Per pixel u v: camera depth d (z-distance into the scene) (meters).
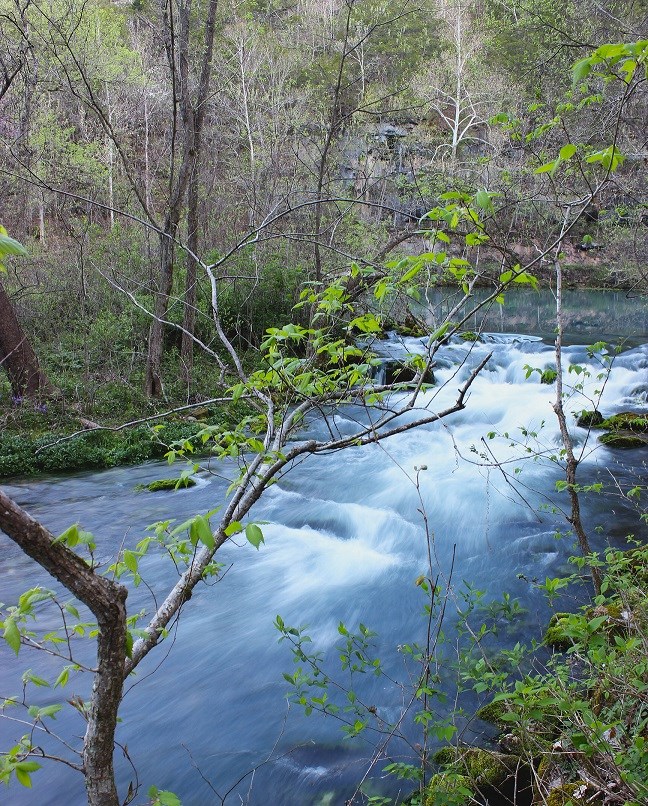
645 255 14.51
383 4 16.62
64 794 4.49
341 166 21.97
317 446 2.63
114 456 11.83
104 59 24.33
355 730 3.60
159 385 14.04
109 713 1.86
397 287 3.10
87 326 16.91
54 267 18.31
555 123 4.04
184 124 13.18
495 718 4.59
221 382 3.21
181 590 2.27
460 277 3.04
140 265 18.58
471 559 7.30
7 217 21.02
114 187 23.67
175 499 10.01
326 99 23.66
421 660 3.85
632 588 4.03
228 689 5.39
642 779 2.68
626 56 2.38
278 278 17.19
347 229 17.38
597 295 31.02
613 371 15.21
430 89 31.08
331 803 4.19
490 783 3.91
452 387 15.05
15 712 5.22
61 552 1.67
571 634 2.89
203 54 14.80
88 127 25.75
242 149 28.17
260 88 26.88
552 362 16.27
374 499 9.28
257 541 1.82
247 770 4.54
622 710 3.10
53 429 12.48
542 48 10.44
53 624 6.54
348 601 6.62
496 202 5.95
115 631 1.77
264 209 18.80
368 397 2.92
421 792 3.31
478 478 9.57
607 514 8.21
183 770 4.58
